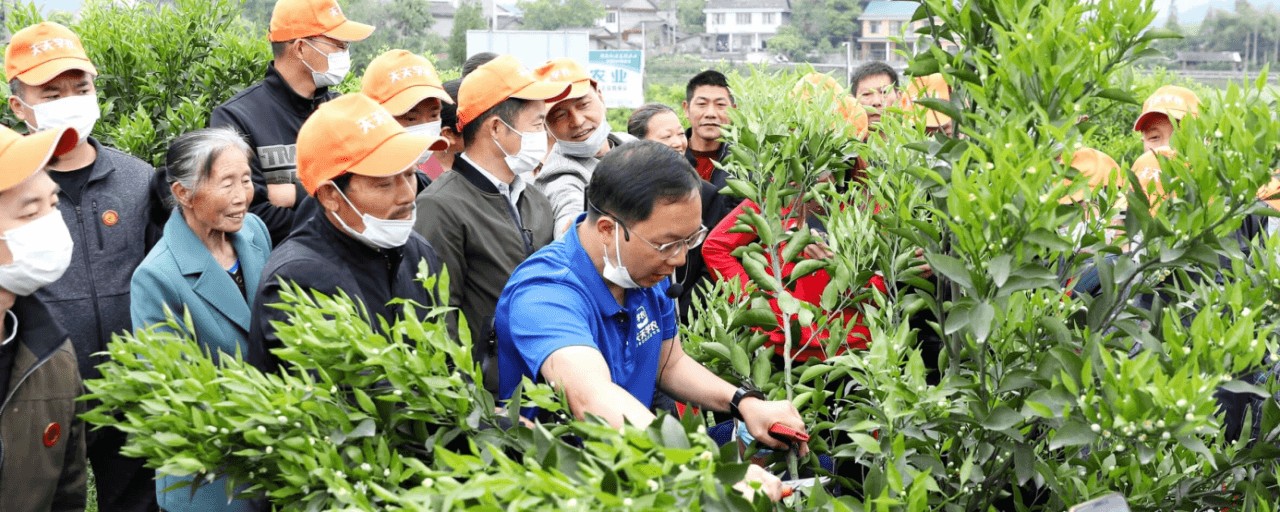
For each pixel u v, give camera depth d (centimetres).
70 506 305
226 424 217
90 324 384
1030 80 233
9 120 554
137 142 565
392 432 229
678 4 11544
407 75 421
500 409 240
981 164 211
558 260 251
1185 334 214
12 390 279
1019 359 241
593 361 231
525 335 240
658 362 275
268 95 477
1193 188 220
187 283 332
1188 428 184
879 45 9319
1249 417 242
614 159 242
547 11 9425
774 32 11112
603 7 9931
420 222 359
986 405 223
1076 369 205
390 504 212
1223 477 240
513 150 379
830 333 288
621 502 162
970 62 251
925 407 231
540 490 169
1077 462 246
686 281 454
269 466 226
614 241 243
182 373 227
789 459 266
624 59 3059
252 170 455
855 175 364
